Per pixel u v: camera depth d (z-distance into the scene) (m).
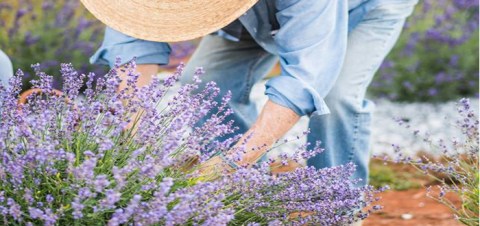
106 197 2.07
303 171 2.53
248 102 3.61
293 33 2.70
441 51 7.88
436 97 7.69
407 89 7.75
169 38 2.58
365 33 3.23
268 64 3.62
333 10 2.73
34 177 2.21
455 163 3.19
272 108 2.67
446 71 7.84
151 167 2.07
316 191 2.56
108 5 2.63
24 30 7.38
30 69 6.83
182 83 3.51
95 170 2.22
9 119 2.30
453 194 4.35
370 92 7.93
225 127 2.44
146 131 2.28
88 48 7.07
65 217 2.14
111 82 2.38
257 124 2.67
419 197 4.36
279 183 2.51
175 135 2.24
